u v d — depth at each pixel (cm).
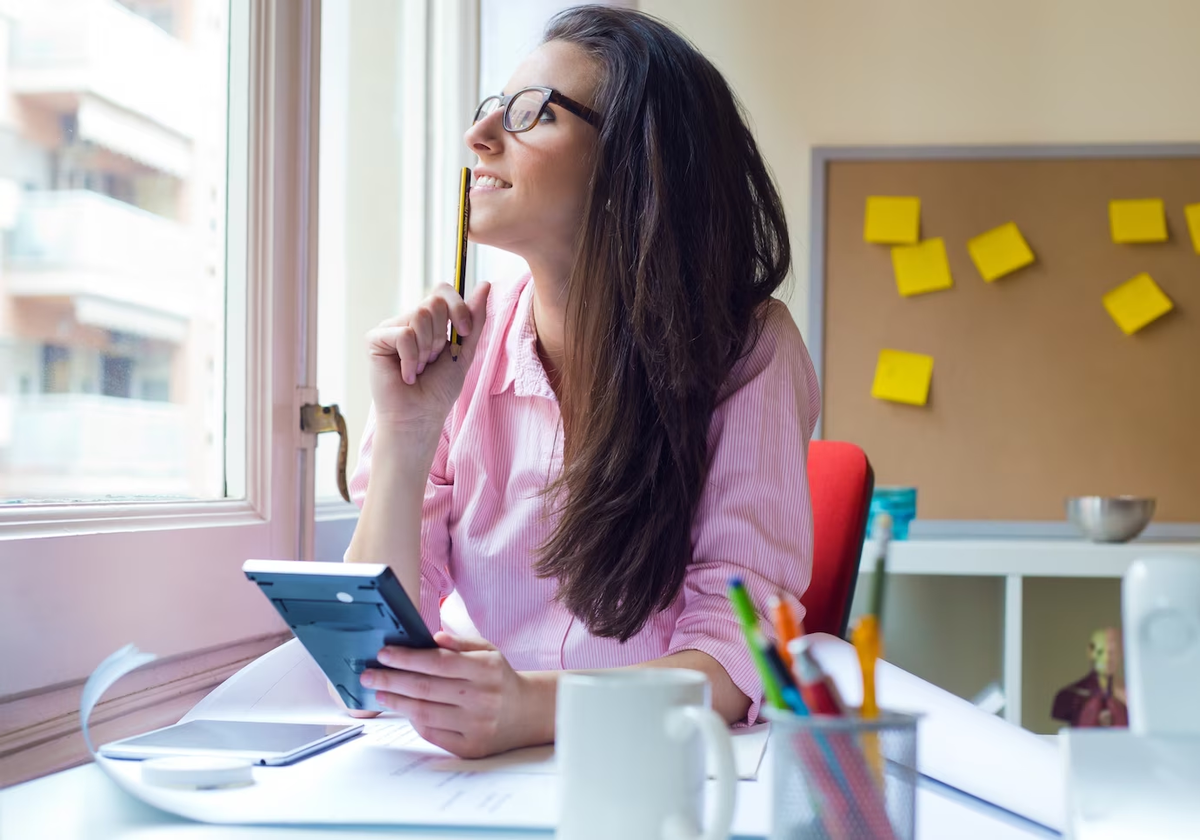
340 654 82
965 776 72
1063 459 251
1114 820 52
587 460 107
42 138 102
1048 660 248
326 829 61
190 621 114
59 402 105
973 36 256
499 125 114
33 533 94
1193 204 249
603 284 110
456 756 79
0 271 96
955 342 253
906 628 250
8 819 64
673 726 50
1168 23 252
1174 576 57
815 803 48
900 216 254
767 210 125
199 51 127
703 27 261
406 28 194
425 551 117
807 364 122
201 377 128
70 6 105
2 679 87
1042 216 252
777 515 106
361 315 174
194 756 75
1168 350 249
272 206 133
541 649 112
